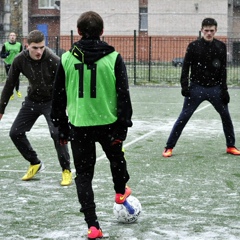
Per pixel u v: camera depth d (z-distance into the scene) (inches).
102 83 390.3
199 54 684.1
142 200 492.4
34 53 531.5
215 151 749.9
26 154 571.2
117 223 424.5
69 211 459.8
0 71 2496.3
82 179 392.8
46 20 4520.2
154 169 629.6
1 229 411.5
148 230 407.2
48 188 542.6
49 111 557.6
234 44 2689.5
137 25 4010.8
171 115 1162.6
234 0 4264.3
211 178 584.4
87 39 394.3
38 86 549.3
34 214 451.2
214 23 677.3
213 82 698.2
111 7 4037.9
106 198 499.5
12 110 1244.5
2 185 555.2
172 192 522.3
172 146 711.7
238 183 562.3
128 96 389.4
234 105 1376.7
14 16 4434.1
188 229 409.1
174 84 2111.2
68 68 394.9
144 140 839.1
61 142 418.9
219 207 470.6
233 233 399.9
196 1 3924.7
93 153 398.6
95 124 391.5
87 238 391.2
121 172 409.7
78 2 4057.6
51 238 391.2
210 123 1035.9
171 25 3946.9
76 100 394.3
